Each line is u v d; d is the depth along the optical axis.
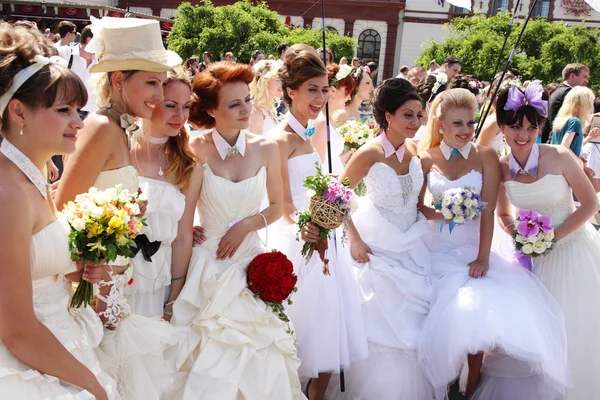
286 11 35.16
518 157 3.69
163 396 2.84
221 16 21.00
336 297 3.41
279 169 3.35
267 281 3.03
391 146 3.69
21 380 1.98
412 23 35.28
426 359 3.35
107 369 2.52
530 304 3.35
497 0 34.31
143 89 2.65
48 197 2.16
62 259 2.14
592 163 7.35
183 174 2.93
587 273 3.63
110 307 2.50
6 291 1.92
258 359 2.99
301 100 3.74
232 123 3.10
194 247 3.14
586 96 6.30
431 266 3.79
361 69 6.82
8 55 1.98
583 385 3.57
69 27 9.03
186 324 3.00
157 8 33.66
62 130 2.06
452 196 3.49
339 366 3.34
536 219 3.55
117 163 2.67
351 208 3.29
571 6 32.78
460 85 5.62
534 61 20.81
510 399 3.60
